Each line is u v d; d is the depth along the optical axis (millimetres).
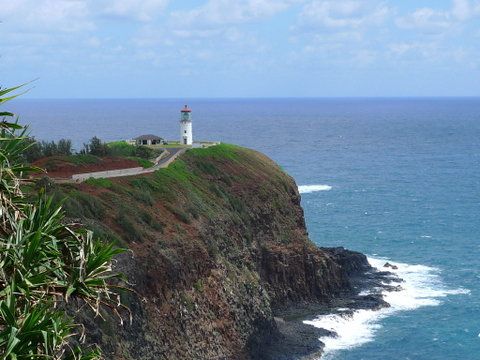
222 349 60469
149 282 55875
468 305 80312
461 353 67438
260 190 89062
